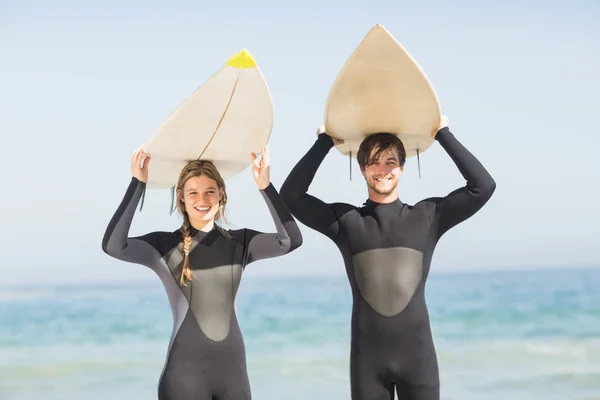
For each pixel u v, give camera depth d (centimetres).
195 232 505
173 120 497
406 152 558
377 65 479
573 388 1151
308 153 519
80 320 1766
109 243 477
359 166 520
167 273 498
